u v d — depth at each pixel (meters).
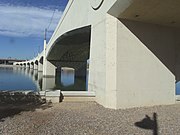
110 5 10.34
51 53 47.69
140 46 11.21
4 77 49.16
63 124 7.33
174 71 12.31
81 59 54.19
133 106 10.88
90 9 14.36
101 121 7.85
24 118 8.09
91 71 13.74
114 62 10.59
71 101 12.25
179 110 10.19
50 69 54.44
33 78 49.78
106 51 10.88
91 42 13.95
